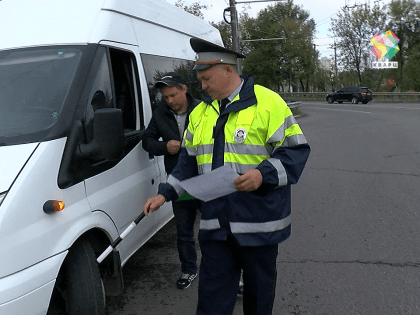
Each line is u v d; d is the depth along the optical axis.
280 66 51.28
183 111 3.83
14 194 2.40
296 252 4.79
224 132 2.58
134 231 3.77
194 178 2.50
